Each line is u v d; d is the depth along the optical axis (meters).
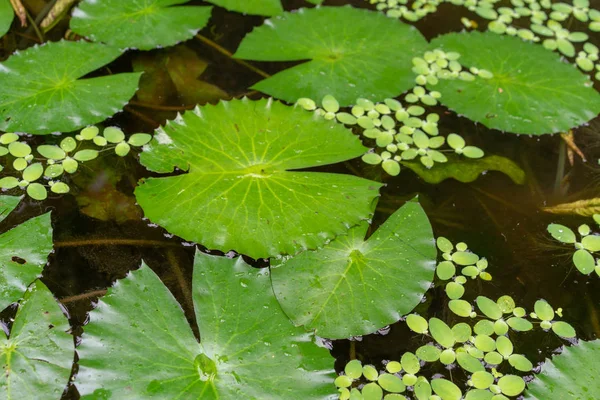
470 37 1.02
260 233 0.85
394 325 0.83
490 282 0.86
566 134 0.95
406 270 0.85
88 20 0.98
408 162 0.92
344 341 0.82
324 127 0.92
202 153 0.89
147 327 0.81
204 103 0.94
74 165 0.89
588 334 0.84
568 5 1.07
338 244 0.85
